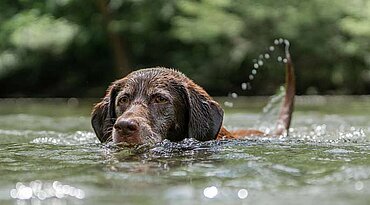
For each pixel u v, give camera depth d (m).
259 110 17.25
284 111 10.34
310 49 29.47
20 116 15.66
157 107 7.30
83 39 31.67
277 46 29.55
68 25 31.16
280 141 7.33
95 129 7.86
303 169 4.95
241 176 4.66
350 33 28.80
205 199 3.92
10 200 3.92
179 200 3.88
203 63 30.80
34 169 5.10
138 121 6.88
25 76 32.38
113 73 32.53
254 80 29.67
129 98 7.41
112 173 4.80
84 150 6.49
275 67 29.39
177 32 29.80
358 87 29.56
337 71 29.20
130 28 30.97
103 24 31.73
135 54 32.62
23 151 6.51
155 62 32.53
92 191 4.12
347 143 7.07
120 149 6.53
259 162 5.32
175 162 5.43
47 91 32.25
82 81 32.31
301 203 3.80
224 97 28.12
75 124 12.69
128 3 31.33
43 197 3.98
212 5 29.39
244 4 29.67
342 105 19.66
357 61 29.67
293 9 29.34
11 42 31.25
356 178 4.56
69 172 4.89
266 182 4.43
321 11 29.61
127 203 3.78
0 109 19.83
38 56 31.97
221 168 5.02
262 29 29.72
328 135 9.86
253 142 7.17
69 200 3.89
